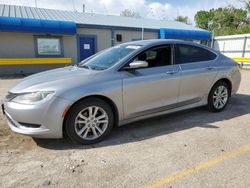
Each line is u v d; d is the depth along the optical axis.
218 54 5.12
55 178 2.65
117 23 16.69
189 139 3.69
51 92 3.19
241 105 5.71
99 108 3.53
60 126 3.25
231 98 6.50
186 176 2.69
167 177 2.67
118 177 2.67
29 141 3.59
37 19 12.73
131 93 3.75
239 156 3.13
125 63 3.79
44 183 2.56
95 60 4.30
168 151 3.29
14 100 3.30
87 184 2.55
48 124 3.20
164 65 4.19
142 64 3.69
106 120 3.62
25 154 3.21
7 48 12.74
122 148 3.39
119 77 3.66
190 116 4.81
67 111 3.26
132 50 4.01
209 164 2.94
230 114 4.96
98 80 3.50
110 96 3.55
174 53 4.35
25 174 2.73
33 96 3.18
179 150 3.31
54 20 13.23
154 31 16.91
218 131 4.02
